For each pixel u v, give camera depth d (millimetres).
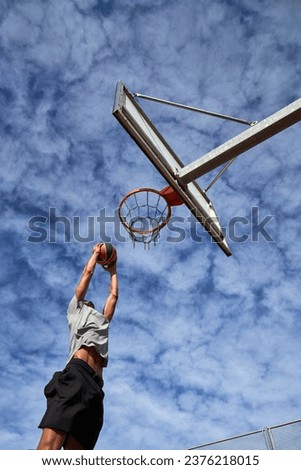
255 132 6504
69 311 3936
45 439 3084
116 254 4500
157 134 7090
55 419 3104
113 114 6465
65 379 3324
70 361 3518
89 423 3275
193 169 6840
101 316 3857
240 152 6684
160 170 6809
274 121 6395
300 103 6266
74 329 3750
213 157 6734
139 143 6613
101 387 3578
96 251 4344
